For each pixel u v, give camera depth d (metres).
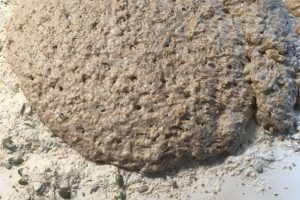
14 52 0.50
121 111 0.44
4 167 0.46
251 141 0.47
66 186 0.44
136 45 0.46
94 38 0.46
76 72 0.46
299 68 0.49
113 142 0.44
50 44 0.47
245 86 0.47
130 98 0.45
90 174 0.45
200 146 0.45
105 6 0.47
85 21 0.47
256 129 0.47
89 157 0.45
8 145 0.46
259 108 0.47
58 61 0.46
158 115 0.44
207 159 0.46
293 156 0.46
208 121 0.45
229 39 0.47
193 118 0.45
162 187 0.45
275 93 0.47
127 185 0.45
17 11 0.52
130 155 0.44
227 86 0.46
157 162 0.44
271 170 0.46
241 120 0.46
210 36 0.47
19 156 0.46
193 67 0.46
